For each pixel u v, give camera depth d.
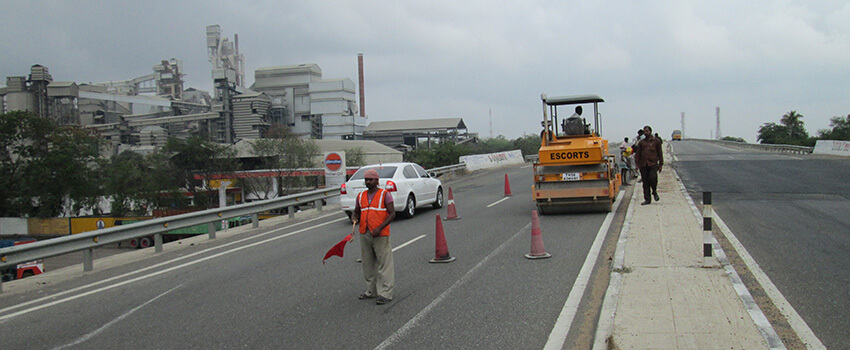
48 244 10.09
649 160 14.01
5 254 9.30
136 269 10.59
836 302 6.05
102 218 47.66
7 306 8.27
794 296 6.34
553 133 15.15
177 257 11.63
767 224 11.24
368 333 5.84
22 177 49.53
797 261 7.97
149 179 55.38
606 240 10.42
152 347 5.80
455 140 144.50
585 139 14.52
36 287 9.56
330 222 16.00
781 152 44.97
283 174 60.25
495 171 38.12
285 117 171.38
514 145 91.25
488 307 6.55
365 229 7.02
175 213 54.62
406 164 16.50
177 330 6.34
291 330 6.08
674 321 5.40
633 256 8.28
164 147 58.00
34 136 50.50
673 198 15.23
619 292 6.49
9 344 6.22
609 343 4.93
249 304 7.27
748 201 15.06
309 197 18.38
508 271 8.30
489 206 17.45
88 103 158.38
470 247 10.42
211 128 152.50
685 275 7.09
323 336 5.82
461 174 36.94
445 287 7.57
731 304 5.85
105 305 7.79
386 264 6.98
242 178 59.81
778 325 5.42
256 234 14.48
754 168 26.55
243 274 9.22
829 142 39.53
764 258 8.23
